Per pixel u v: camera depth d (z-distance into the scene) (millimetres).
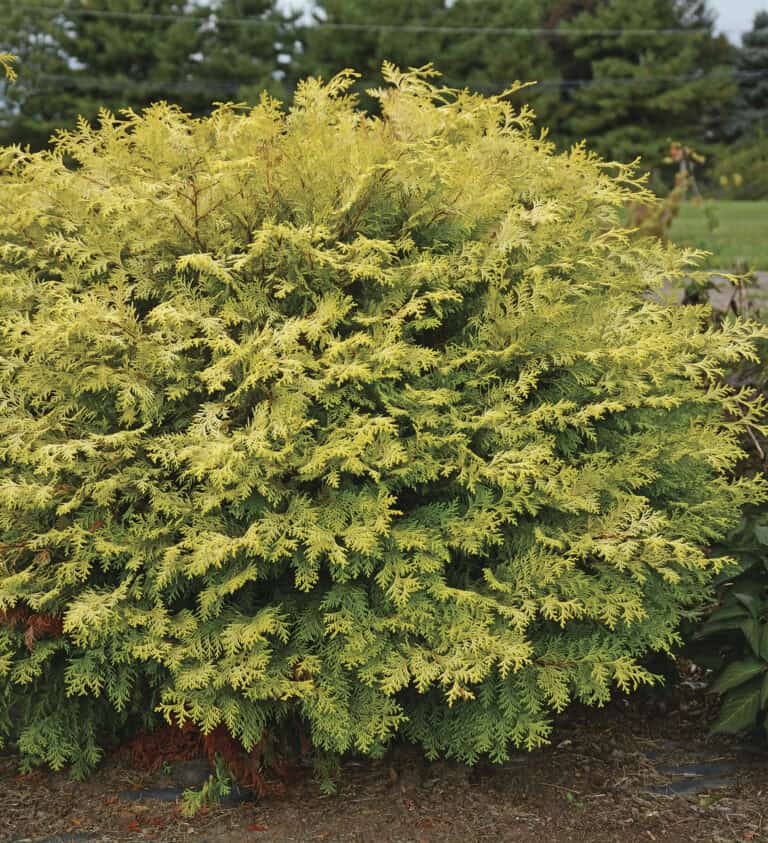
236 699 3412
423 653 3402
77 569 3395
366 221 3551
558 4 42750
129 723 3875
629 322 3723
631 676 3463
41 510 3502
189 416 3512
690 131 38250
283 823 3375
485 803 3492
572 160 4020
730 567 3807
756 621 3664
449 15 38156
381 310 3465
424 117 3793
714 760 3766
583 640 3600
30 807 3496
